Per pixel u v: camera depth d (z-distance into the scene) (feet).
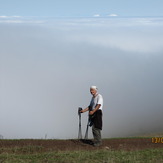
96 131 34.71
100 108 34.55
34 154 29.99
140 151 31.09
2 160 26.89
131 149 33.12
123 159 27.12
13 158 27.68
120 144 36.52
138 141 38.96
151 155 28.89
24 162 26.18
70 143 36.78
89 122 35.32
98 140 34.86
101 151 31.01
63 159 27.02
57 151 31.73
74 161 26.35
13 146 34.65
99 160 26.84
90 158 27.66
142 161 26.53
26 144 36.01
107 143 37.22
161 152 30.40
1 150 32.04
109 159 26.68
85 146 35.12
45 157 27.99
